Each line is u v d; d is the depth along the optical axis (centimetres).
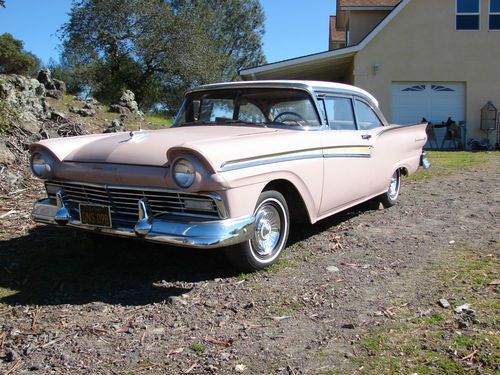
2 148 808
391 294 396
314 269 456
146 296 402
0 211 628
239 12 4378
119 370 296
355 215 662
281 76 1922
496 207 689
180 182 386
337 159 529
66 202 468
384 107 1789
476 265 455
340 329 340
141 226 404
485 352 301
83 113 1332
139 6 2403
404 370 287
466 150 1689
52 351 317
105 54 2491
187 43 2536
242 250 426
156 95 2644
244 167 407
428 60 1772
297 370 291
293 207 500
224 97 552
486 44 1764
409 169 731
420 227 595
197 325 351
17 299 396
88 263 475
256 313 368
